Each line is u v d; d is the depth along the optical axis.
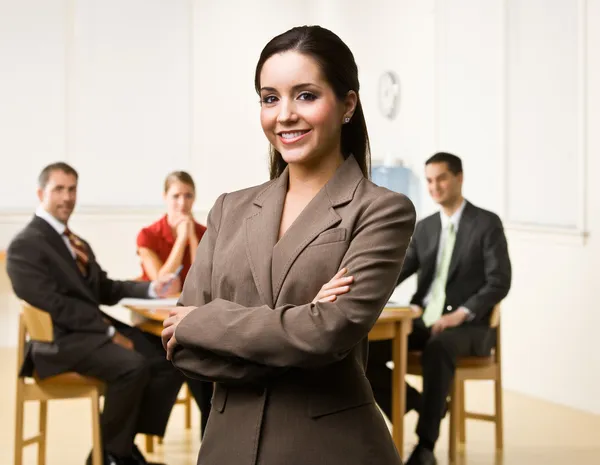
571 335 5.35
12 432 4.75
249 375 1.39
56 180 3.90
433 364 4.05
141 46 7.79
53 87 7.51
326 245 1.43
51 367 3.71
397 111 6.97
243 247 1.48
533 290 5.66
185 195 4.73
